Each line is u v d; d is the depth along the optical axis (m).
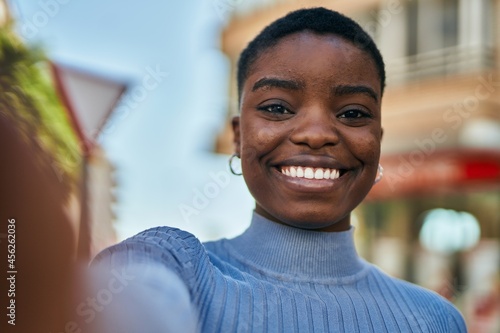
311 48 1.17
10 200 0.57
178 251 0.99
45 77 2.35
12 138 0.58
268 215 1.27
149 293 0.85
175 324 0.85
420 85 6.22
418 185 5.79
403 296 1.29
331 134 1.14
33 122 0.77
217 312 1.00
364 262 1.38
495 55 6.11
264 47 1.22
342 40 1.20
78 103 2.85
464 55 6.12
